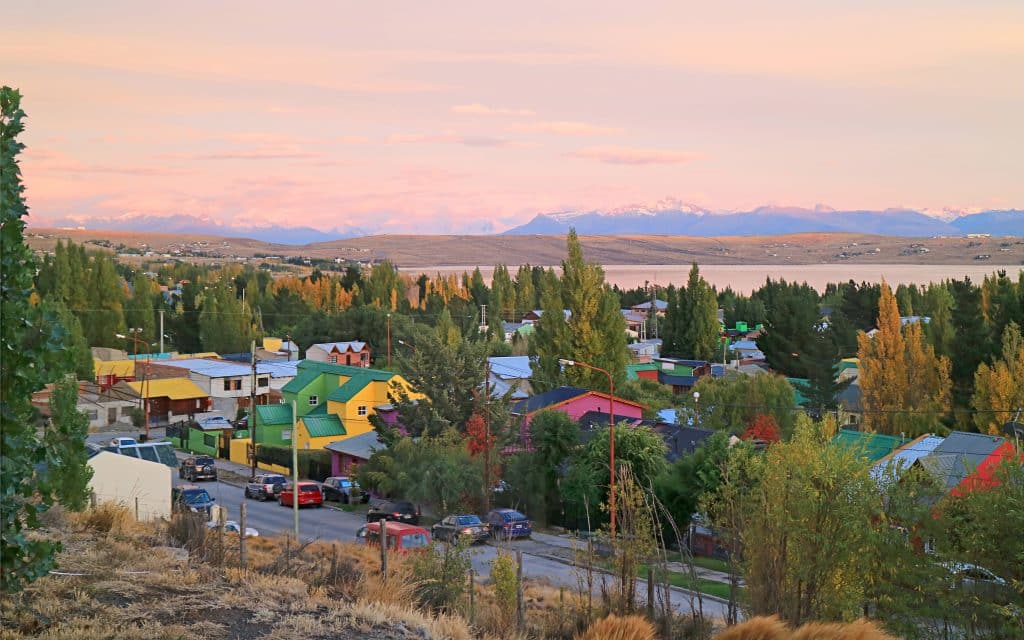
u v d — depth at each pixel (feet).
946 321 255.50
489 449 152.05
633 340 388.37
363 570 54.90
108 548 44.45
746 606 64.44
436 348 188.14
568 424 151.33
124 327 340.59
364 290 480.64
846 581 64.03
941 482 78.74
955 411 208.95
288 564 51.75
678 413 204.95
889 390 212.02
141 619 33.22
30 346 27.66
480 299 523.29
